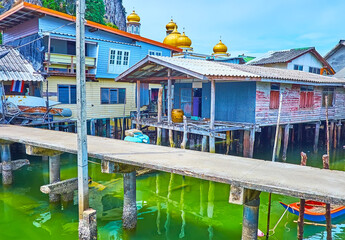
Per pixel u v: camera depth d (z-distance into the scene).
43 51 15.73
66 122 17.33
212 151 12.40
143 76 16.73
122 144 9.04
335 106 20.42
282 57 26.72
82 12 6.30
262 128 20.30
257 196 5.45
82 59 6.40
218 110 16.23
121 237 7.97
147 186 12.11
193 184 12.39
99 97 19.08
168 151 7.90
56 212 9.51
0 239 7.95
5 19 17.53
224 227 8.76
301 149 19.52
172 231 8.43
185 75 16.23
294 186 4.86
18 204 10.03
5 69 14.71
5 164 11.49
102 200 10.40
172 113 15.81
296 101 17.06
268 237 7.77
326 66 29.50
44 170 13.65
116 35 20.48
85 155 6.67
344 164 16.22
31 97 15.30
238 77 12.70
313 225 8.57
